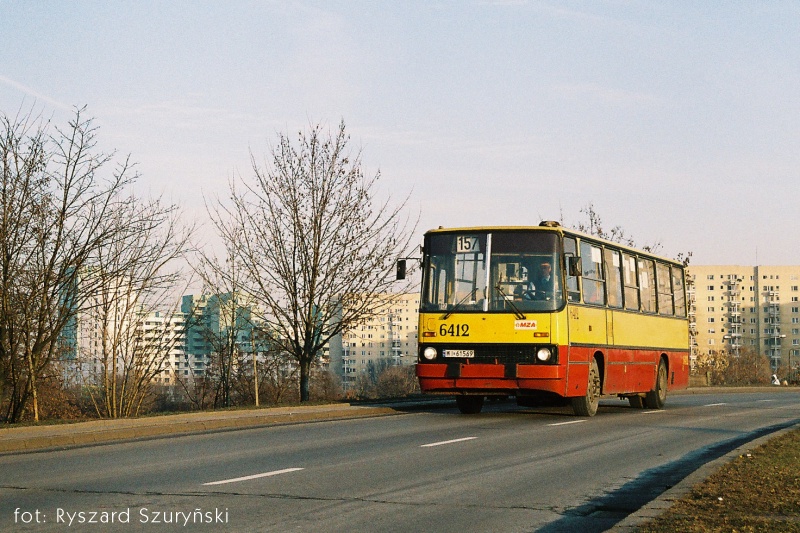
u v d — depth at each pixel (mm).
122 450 14703
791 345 160000
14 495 10172
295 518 8922
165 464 12820
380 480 11367
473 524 8805
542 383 19750
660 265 27125
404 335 111000
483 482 11320
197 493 10289
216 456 13727
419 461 13180
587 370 21219
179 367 34906
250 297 31453
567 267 20344
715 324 162000
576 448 15000
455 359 20328
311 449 14633
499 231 20578
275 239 30625
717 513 8734
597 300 22047
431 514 9242
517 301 20125
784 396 37406
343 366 110312
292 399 35156
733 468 11758
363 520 8875
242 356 34344
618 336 23281
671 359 27453
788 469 11664
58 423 17875
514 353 19953
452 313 20469
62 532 8273
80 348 30234
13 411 25875
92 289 26875
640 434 17500
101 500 9820
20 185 25172
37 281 25312
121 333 30047
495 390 20188
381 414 22719
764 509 8969
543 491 10727
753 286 162250
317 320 30812
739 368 105625
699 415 23094
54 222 25484
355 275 30375
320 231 30547
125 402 31125
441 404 26266
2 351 25188
